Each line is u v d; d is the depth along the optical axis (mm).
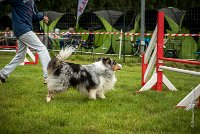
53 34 17578
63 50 6328
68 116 5391
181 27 15875
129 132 4828
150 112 5805
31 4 7379
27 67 10797
